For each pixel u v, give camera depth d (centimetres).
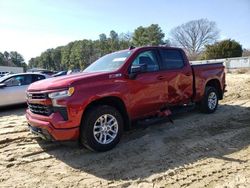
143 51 627
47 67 13362
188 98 725
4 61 12075
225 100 1047
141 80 595
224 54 4934
